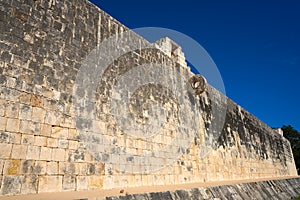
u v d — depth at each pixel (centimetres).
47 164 648
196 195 802
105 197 543
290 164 2820
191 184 1033
